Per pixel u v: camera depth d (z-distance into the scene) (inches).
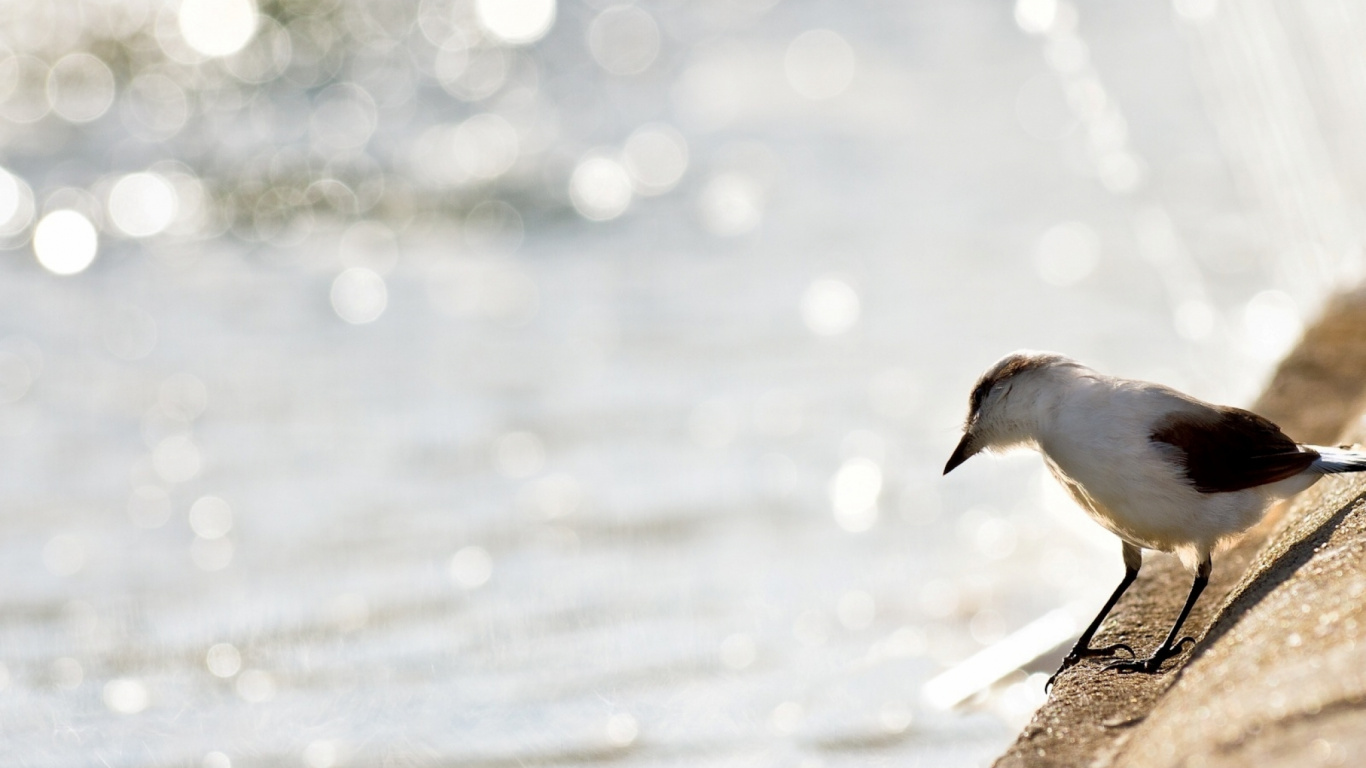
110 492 492.1
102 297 740.7
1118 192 781.3
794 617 370.3
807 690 328.8
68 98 1080.2
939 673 336.5
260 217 876.6
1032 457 484.4
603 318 674.8
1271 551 254.4
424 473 500.1
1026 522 431.8
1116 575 387.9
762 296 690.2
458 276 762.8
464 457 513.3
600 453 510.9
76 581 417.1
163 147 984.3
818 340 619.5
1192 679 212.2
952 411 530.3
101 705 334.3
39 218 863.1
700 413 546.3
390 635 371.9
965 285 677.9
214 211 881.5
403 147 1012.5
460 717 322.0
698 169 937.5
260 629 377.4
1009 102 1010.7
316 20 1195.9
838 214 812.6
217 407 576.4
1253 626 215.2
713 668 343.3
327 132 1035.3
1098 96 949.8
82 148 987.9
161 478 503.5
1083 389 253.9
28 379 618.8
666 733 311.9
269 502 476.7
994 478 470.0
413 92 1138.0
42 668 356.2
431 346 650.2
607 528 444.8
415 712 326.0
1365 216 625.9
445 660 354.0
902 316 641.6
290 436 543.5
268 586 407.8
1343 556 223.6
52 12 1148.5
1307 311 546.9
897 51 1192.8
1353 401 346.6
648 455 508.4
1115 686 244.1
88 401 591.8
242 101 1098.7
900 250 742.5
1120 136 860.6
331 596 398.9
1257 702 190.7
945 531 429.4
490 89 1143.0
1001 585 386.0
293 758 303.9
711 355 614.2
